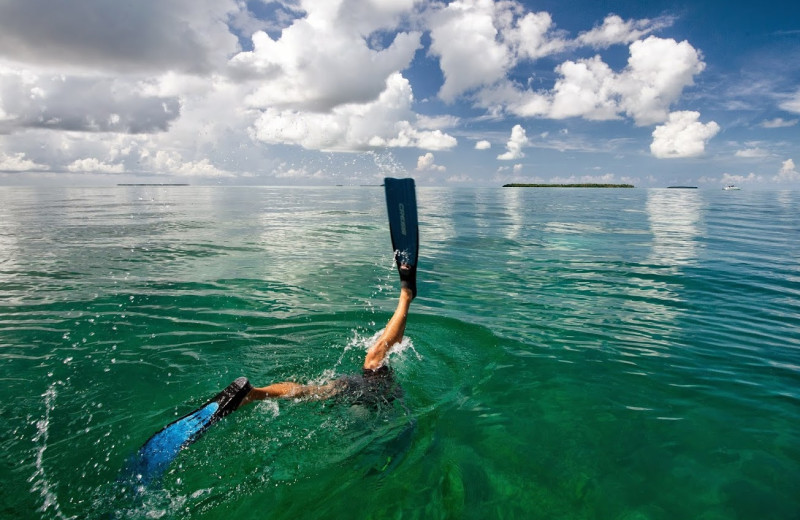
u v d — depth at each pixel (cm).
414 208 458
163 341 458
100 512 227
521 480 247
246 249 995
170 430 276
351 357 427
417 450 275
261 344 454
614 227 1472
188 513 226
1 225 1385
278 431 292
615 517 220
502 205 2702
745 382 366
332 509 228
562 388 357
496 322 514
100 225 1405
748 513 222
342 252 974
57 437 291
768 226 1503
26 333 475
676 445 279
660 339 463
